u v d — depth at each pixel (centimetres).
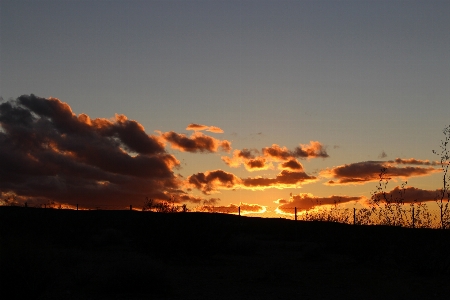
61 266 1767
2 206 4412
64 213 4731
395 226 2353
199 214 2822
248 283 1783
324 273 2072
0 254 1373
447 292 1633
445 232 2162
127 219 4272
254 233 4391
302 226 4106
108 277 1586
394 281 1850
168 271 2098
